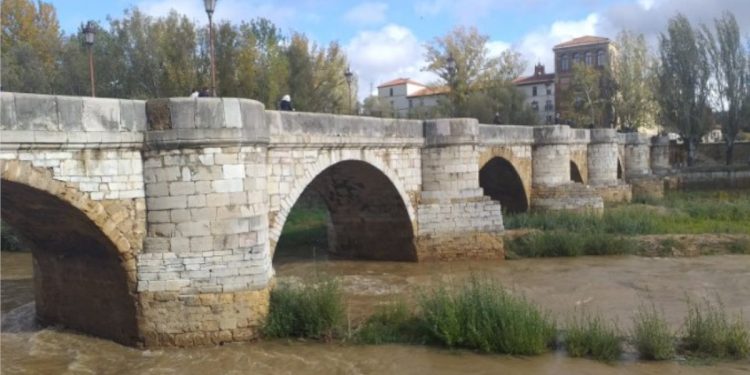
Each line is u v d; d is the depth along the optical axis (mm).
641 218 31547
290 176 19750
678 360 14336
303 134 20016
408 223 27719
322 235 34531
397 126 25938
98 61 43750
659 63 68000
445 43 65562
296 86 49812
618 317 18031
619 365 14180
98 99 14859
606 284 22578
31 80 42688
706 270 24516
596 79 71625
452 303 16312
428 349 15570
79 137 14430
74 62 44188
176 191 15812
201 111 15758
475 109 61625
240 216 16297
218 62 43906
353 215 29203
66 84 43844
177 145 15680
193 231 15906
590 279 23469
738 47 61062
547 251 28172
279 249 32188
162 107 15617
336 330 16484
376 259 28906
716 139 83500
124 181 15500
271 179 18953
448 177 27938
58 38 53031
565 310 18984
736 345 14516
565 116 75875
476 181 28578
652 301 19969
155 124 15656
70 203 14594
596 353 14758
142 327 15984
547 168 37625
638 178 52875
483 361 14727
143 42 44438
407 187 27234
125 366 14938
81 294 17688
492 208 28219
